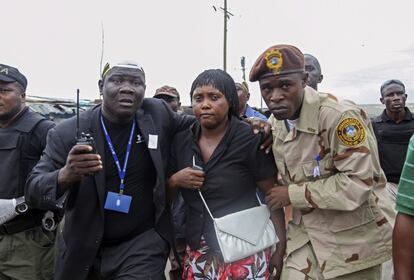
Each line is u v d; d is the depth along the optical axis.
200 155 2.75
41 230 3.34
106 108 2.71
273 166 2.79
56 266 2.82
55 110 15.23
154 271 2.72
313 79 4.06
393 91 5.24
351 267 2.53
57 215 3.28
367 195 2.41
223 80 2.67
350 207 2.40
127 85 2.63
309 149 2.57
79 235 2.61
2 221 3.12
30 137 3.28
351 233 2.54
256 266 2.72
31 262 3.32
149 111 2.87
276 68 2.43
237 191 2.71
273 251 2.98
